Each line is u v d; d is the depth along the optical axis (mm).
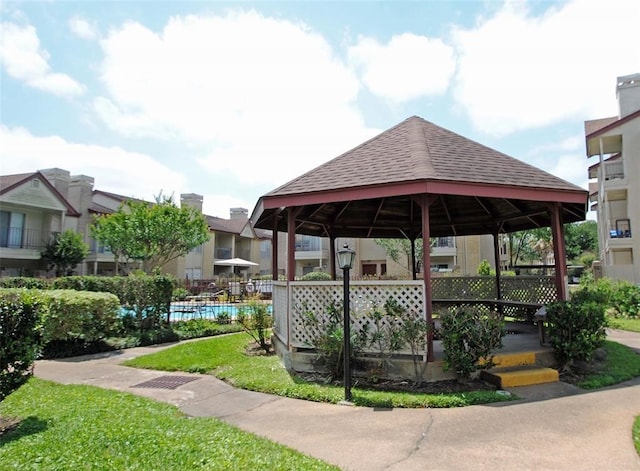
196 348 8906
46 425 3916
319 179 7223
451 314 5891
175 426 3977
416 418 4449
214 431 3902
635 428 4027
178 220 22203
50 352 8852
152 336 10633
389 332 6020
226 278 30219
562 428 4074
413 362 5898
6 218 21516
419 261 24953
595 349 6398
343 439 3879
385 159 7234
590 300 7098
